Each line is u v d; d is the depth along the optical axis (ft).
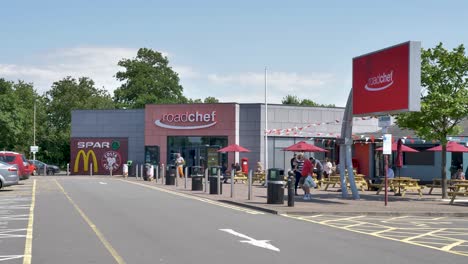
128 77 281.13
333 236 45.75
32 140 263.49
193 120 166.40
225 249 38.06
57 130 277.85
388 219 60.64
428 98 81.10
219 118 163.94
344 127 85.66
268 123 162.09
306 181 81.82
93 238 42.57
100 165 181.16
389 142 71.67
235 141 162.40
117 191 96.17
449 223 57.77
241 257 35.19
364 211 64.69
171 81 282.15
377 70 78.18
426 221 59.36
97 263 32.89
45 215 58.18
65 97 280.72
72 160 182.19
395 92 74.02
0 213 60.18
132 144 180.14
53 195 86.02
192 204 72.79
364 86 81.15
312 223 54.95
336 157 166.61
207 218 57.00
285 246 39.83
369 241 43.37
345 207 69.05
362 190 106.52
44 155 274.36
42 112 281.13
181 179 143.33
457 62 81.10
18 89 277.85
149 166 136.67
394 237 46.16
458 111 79.05
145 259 34.22
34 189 100.22
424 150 129.08
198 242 40.96
